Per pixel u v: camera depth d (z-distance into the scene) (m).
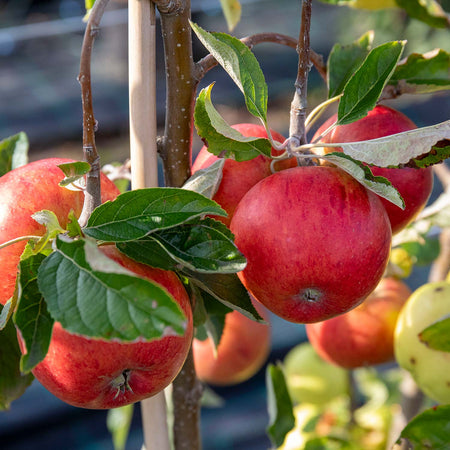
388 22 2.46
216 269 0.71
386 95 0.82
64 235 0.70
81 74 0.71
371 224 0.74
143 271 0.72
